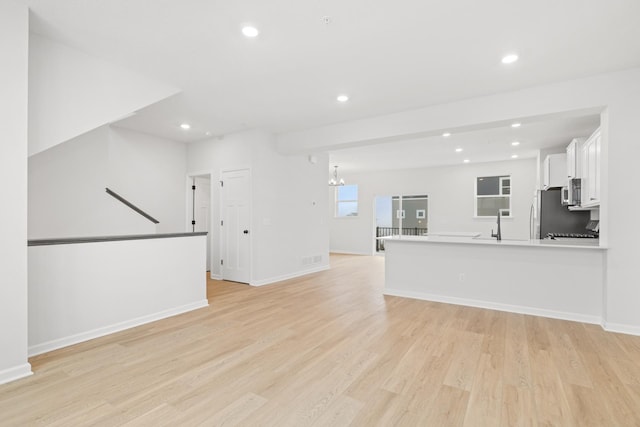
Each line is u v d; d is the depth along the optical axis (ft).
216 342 9.96
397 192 32.12
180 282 13.02
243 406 6.58
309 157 22.02
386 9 7.58
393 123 15.10
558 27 8.21
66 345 9.60
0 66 7.38
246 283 18.54
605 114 11.02
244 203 18.61
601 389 7.22
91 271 10.27
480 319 12.25
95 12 7.79
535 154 24.06
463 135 18.45
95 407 6.52
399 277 15.98
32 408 6.47
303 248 21.59
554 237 17.06
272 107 14.33
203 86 12.03
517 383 7.49
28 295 8.86
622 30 8.30
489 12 7.65
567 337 10.36
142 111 14.90
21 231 7.69
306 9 7.60
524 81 11.49
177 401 6.75
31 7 7.63
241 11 7.70
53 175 13.96
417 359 8.76
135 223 16.83
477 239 15.19
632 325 10.61
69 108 9.48
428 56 9.79
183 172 21.16
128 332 10.82
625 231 10.66
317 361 8.64
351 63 10.27
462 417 6.23
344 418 6.20
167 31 8.58
